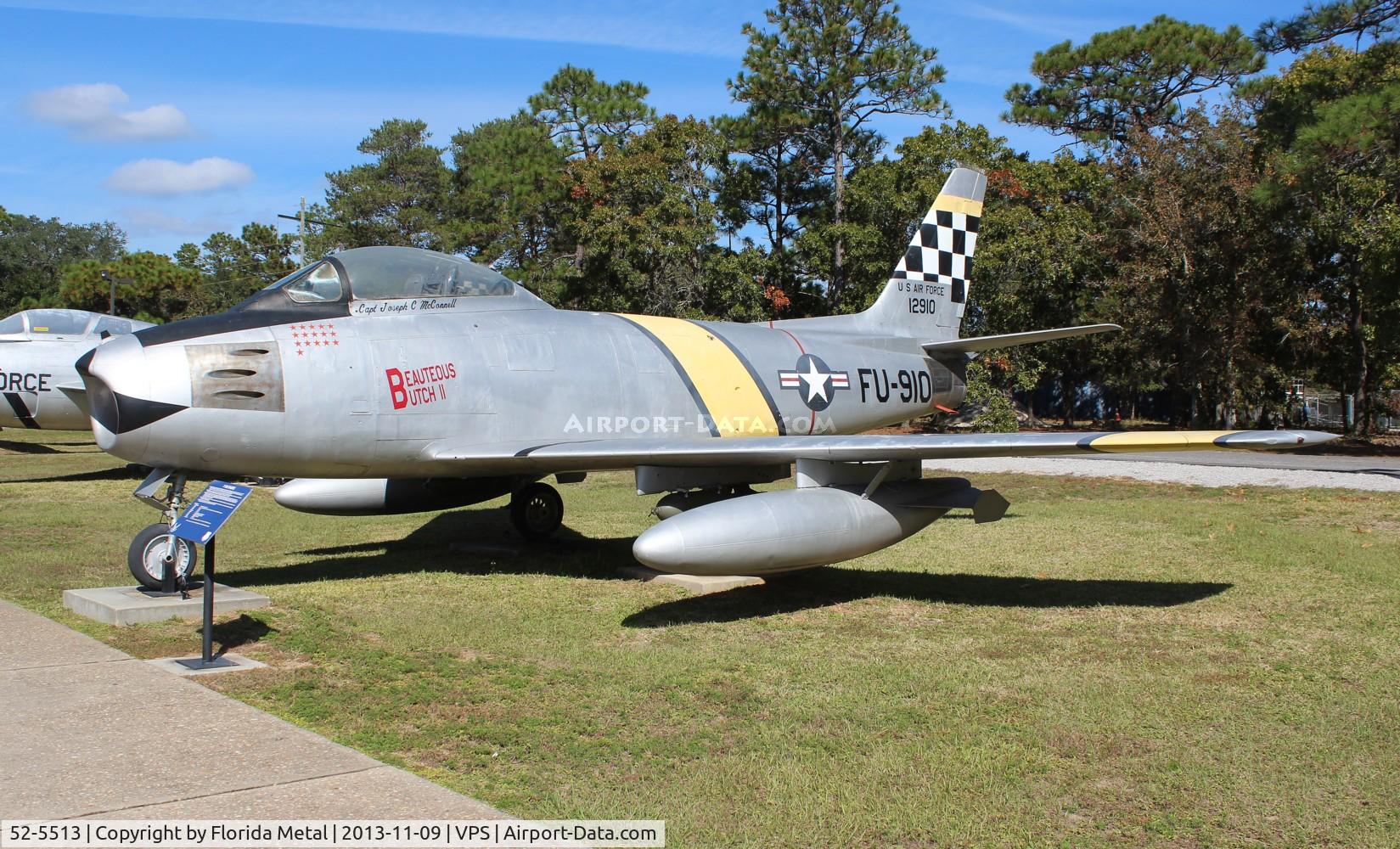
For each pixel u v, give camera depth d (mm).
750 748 4508
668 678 5582
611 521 12625
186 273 51938
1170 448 6480
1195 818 3799
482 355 8852
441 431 8539
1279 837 3664
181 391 7371
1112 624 6941
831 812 3812
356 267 8617
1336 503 12500
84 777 3844
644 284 29781
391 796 3730
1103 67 37875
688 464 8930
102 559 9266
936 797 3963
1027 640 6527
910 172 28469
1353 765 4312
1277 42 27875
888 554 9844
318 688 5305
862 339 12609
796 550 7492
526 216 37219
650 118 39719
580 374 9406
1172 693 5324
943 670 5781
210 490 5801
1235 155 25406
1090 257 29688
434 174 49250
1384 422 34688
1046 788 4074
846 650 6281
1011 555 9719
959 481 8680
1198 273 26188
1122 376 33719
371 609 7340
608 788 4027
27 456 23031
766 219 39375
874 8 32438
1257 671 5742
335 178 49938
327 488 10133
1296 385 33875
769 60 32875
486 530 11648
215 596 7172
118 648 6031
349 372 8086
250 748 4199
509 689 5371
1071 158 35281
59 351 18625
